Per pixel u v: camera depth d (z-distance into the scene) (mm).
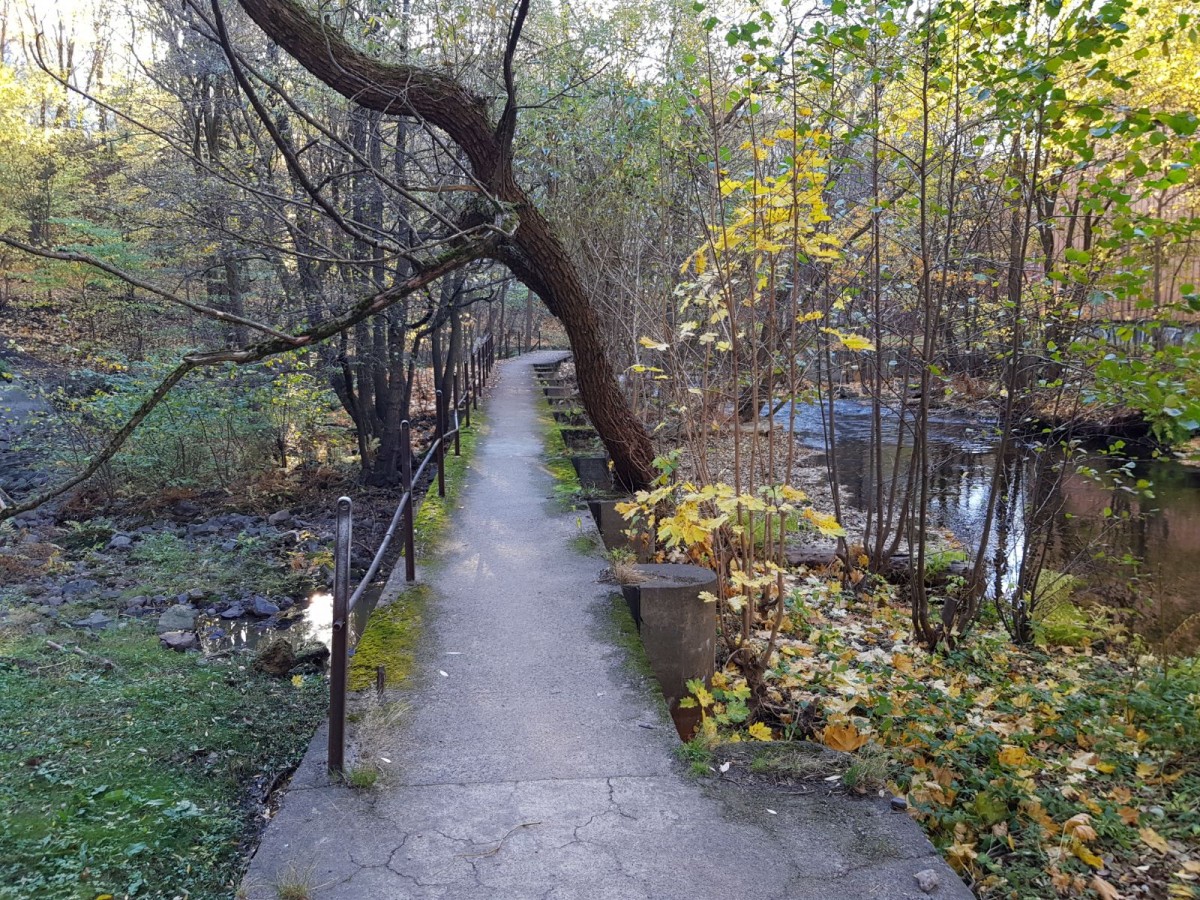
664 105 7441
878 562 8492
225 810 4559
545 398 16125
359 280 12789
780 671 5402
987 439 10523
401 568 5996
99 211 16359
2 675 6191
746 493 4875
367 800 3199
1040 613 7824
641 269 9094
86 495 13336
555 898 2650
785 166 5102
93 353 15695
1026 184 6781
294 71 10984
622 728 3781
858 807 3162
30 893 3508
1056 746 5016
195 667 6957
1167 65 7887
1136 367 5207
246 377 14250
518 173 9891
